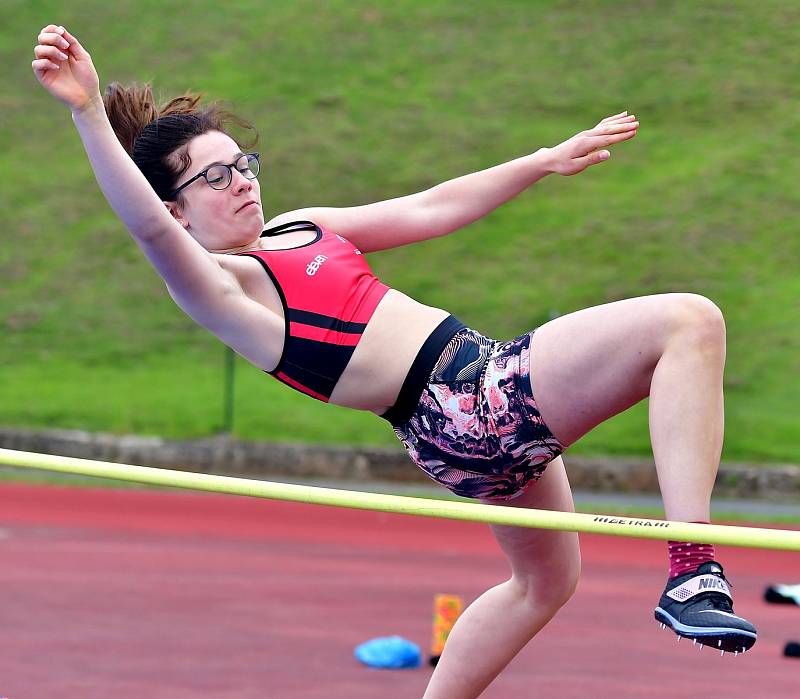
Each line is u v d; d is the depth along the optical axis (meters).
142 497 54.78
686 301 10.99
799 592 33.50
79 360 76.12
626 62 103.00
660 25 106.69
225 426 67.19
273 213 88.94
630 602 33.00
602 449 63.59
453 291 79.94
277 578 35.16
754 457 62.25
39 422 67.88
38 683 21.45
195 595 31.56
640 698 21.69
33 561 36.53
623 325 11.08
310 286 12.08
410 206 13.77
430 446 12.09
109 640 25.45
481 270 81.88
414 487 60.84
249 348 12.09
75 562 36.72
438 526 49.72
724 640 10.58
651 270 80.44
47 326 79.94
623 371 11.12
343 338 11.96
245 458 63.12
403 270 82.12
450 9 111.50
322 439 66.06
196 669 22.94
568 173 13.64
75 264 86.25
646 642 27.23
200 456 63.47
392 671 23.16
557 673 23.70
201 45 107.81
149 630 26.70
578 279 80.19
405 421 12.16
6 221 90.44
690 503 10.66
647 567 40.50
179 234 11.32
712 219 84.94
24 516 47.53
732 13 107.38
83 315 81.12
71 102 10.81
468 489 12.45
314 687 21.62
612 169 91.31
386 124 98.06
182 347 77.75
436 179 91.94
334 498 11.19
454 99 100.62
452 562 40.12
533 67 103.44
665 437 10.80
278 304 12.09
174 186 12.78
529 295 79.00
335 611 29.91
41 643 24.95
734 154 91.62
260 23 110.38
